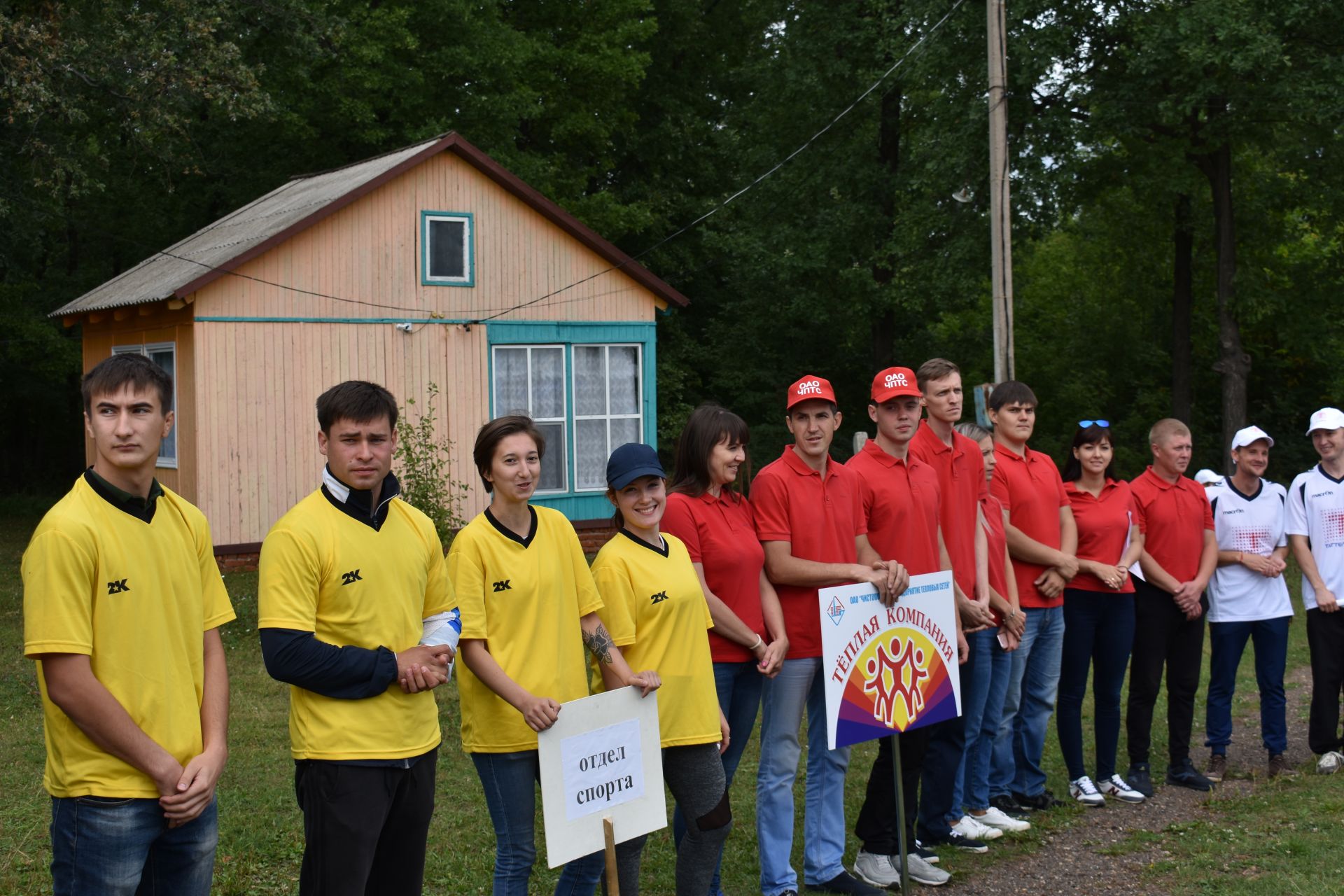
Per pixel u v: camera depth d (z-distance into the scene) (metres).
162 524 3.29
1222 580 7.20
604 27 26.91
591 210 26.14
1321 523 7.20
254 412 14.74
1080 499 6.64
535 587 4.02
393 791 3.54
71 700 2.99
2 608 12.16
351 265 15.35
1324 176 20.55
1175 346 22.55
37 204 17.22
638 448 4.39
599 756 3.97
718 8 31.59
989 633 5.92
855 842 5.94
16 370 26.52
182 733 3.22
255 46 21.67
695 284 30.81
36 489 27.81
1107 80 19.00
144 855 3.14
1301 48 17.52
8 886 4.88
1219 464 23.58
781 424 28.00
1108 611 6.61
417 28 23.39
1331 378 23.91
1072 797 6.62
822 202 25.53
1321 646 7.16
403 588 3.61
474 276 16.20
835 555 5.06
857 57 24.53
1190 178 18.89
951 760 5.70
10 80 14.07
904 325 28.23
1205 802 6.57
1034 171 19.09
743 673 4.95
